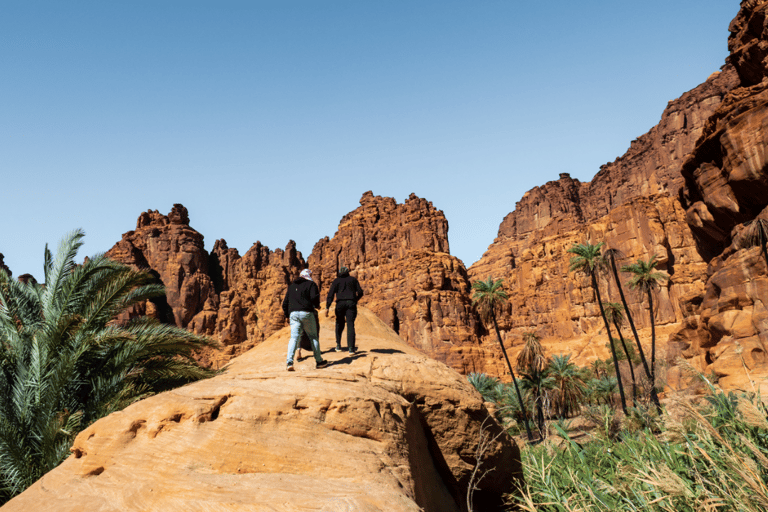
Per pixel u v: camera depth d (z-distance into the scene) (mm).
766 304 39812
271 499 3125
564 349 99188
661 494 3484
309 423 3904
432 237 151375
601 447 6023
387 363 5613
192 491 3254
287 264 166250
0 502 9938
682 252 92750
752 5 53750
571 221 133625
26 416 10930
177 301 143625
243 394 4043
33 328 12555
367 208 177250
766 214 44062
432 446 5344
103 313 12242
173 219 159750
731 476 3350
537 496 5289
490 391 51688
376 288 144000
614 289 99312
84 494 3404
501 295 49562
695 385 4648
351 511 2982
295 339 5410
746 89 48625
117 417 3959
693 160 54438
